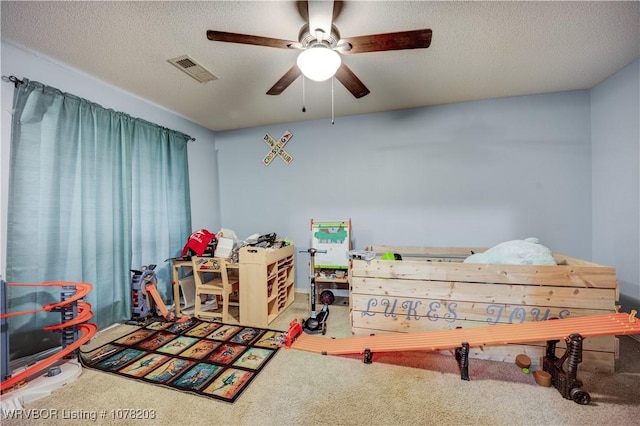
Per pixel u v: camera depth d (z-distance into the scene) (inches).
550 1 61.9
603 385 65.0
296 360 77.7
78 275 88.4
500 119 117.2
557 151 111.7
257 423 55.2
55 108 84.0
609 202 99.8
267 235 127.7
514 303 74.7
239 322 106.0
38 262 80.1
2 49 74.7
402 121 129.0
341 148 137.9
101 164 96.1
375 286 85.7
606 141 100.6
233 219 156.9
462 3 62.6
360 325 87.6
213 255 114.8
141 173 112.0
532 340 63.1
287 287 127.2
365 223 135.3
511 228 117.1
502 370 71.7
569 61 87.7
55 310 74.7
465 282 78.2
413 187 128.3
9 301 75.0
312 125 142.2
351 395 63.0
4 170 75.1
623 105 92.9
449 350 79.9
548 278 72.4
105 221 97.0
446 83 103.1
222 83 101.0
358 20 68.2
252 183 153.2
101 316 95.6
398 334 81.5
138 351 82.8
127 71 92.0
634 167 89.4
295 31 71.9
